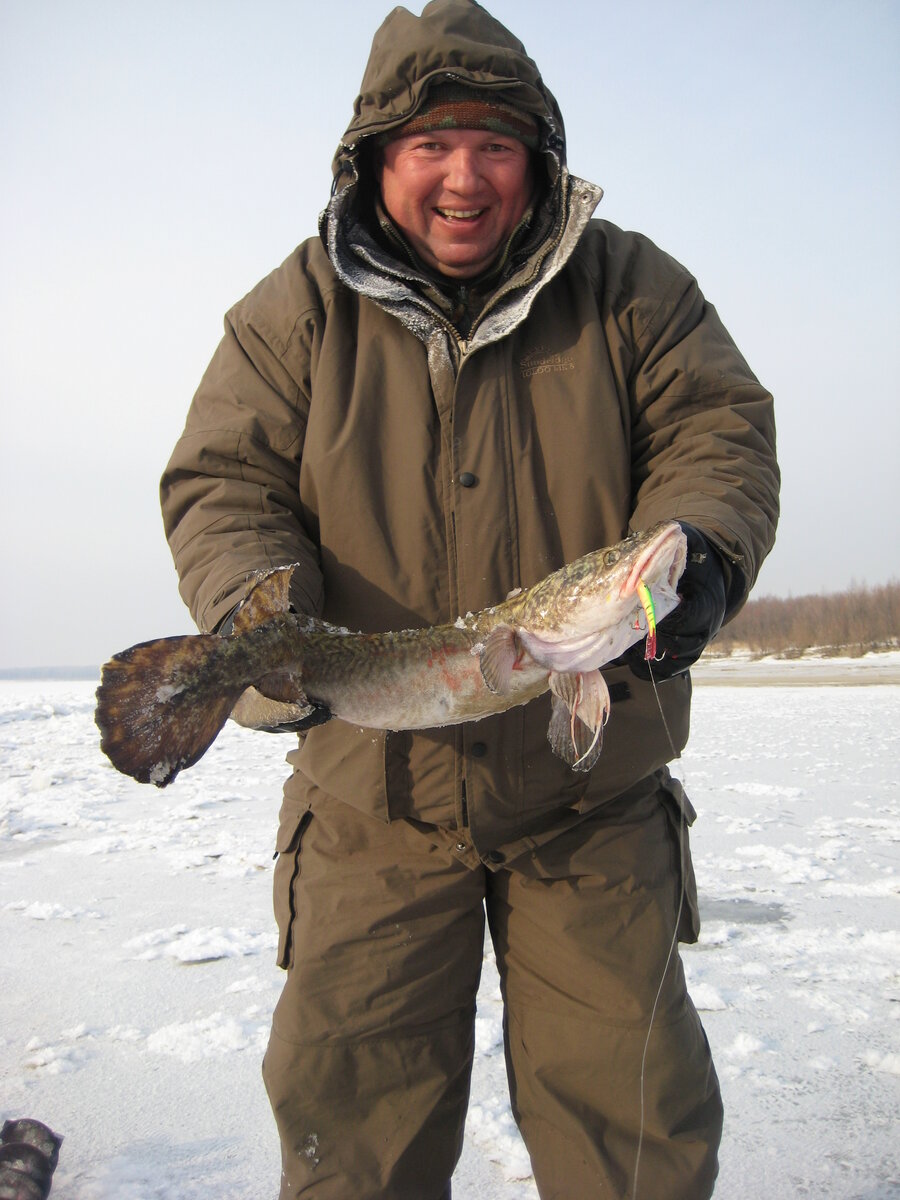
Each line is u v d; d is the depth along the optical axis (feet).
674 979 3.44
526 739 3.47
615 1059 3.33
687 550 3.11
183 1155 4.04
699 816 10.10
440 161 3.58
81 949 6.30
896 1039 4.95
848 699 26.81
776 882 7.63
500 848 3.50
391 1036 3.37
